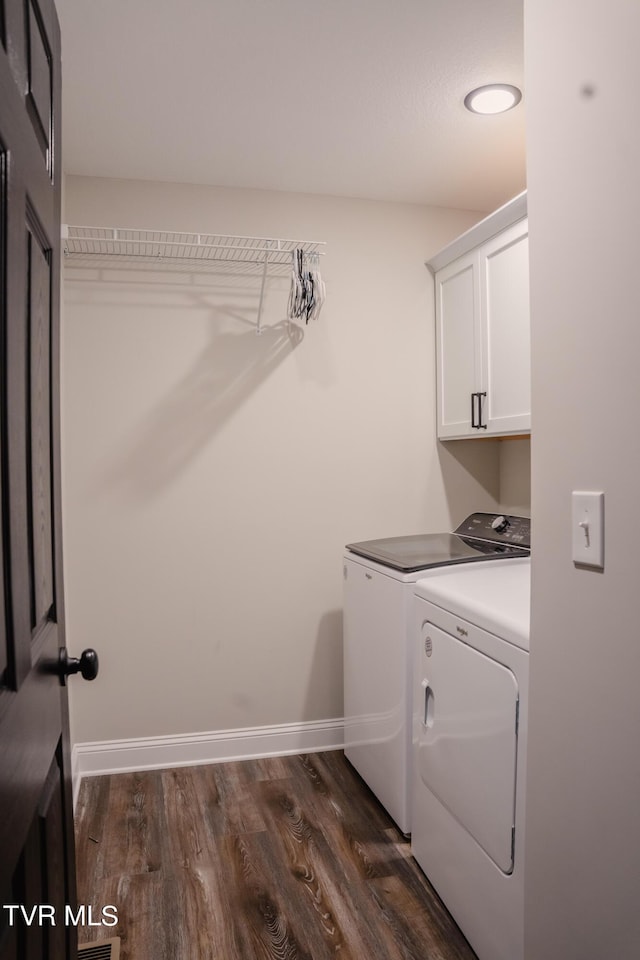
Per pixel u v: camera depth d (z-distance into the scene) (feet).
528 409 7.73
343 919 5.92
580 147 3.41
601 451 3.30
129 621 9.07
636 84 3.01
